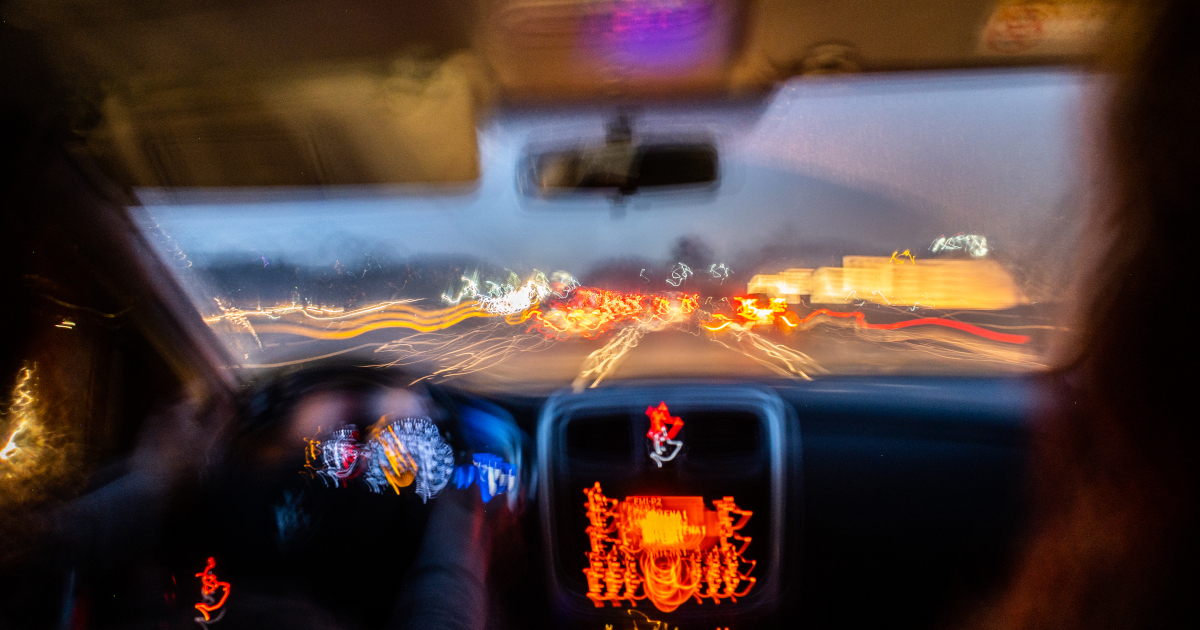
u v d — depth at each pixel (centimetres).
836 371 416
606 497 275
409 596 167
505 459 224
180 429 215
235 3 235
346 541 195
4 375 214
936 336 800
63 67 237
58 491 209
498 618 200
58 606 183
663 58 276
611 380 352
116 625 185
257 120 276
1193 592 115
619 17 248
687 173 334
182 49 250
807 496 299
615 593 271
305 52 260
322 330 1243
